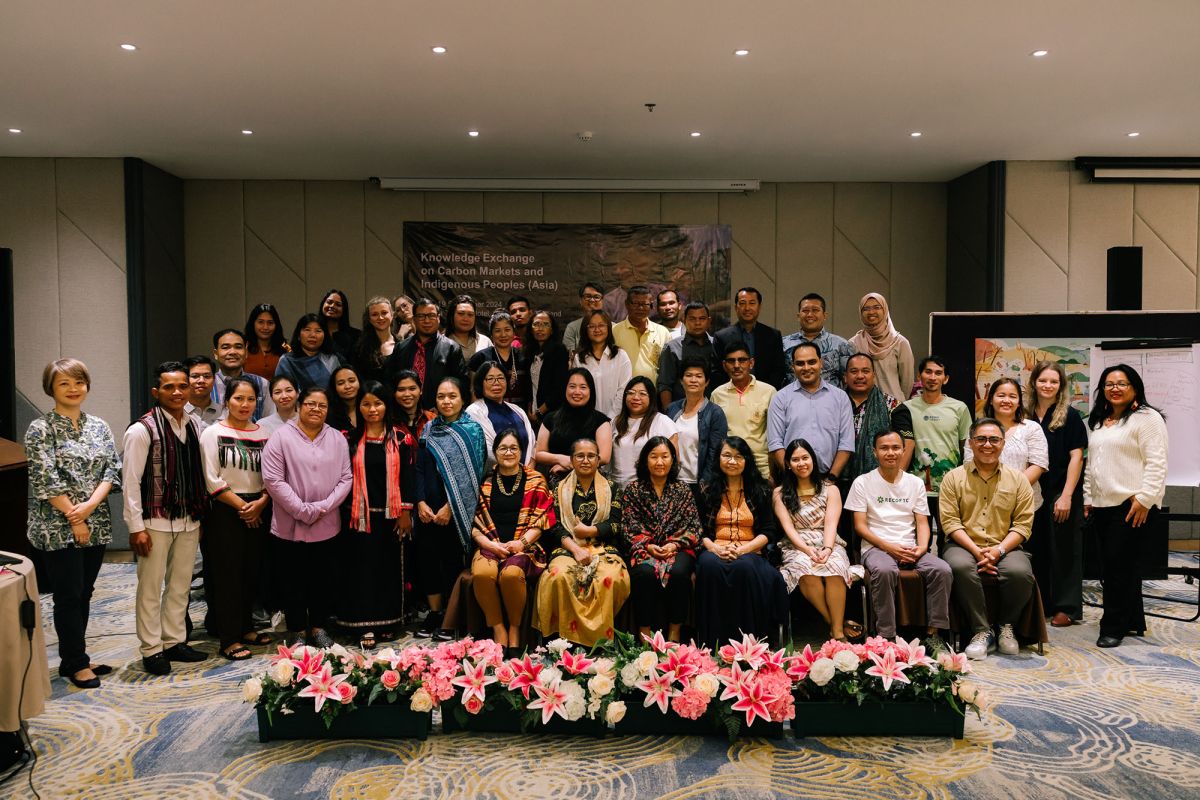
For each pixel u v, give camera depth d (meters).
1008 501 3.80
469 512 3.86
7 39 4.29
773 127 5.88
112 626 4.20
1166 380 4.45
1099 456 3.98
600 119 5.70
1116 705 3.09
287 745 2.74
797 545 3.72
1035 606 3.71
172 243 7.19
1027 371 5.00
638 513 3.74
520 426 4.10
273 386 3.91
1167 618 4.30
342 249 7.45
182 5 3.90
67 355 6.67
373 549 3.82
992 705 3.08
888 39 4.33
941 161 6.86
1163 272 6.91
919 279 7.63
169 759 2.65
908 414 4.23
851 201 7.60
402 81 4.94
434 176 7.29
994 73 4.83
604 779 2.49
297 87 5.04
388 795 2.40
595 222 7.54
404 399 4.04
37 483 3.28
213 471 3.62
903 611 3.64
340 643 3.87
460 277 7.50
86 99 5.23
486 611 3.56
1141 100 5.32
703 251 7.57
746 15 4.04
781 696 2.70
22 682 2.54
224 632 3.65
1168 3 3.91
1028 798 2.38
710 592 3.49
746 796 2.39
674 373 4.53
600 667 2.80
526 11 3.98
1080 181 6.84
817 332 4.64
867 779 2.49
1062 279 6.87
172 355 7.17
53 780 2.52
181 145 6.29
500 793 2.41
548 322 4.53
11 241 6.65
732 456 3.74
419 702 2.69
